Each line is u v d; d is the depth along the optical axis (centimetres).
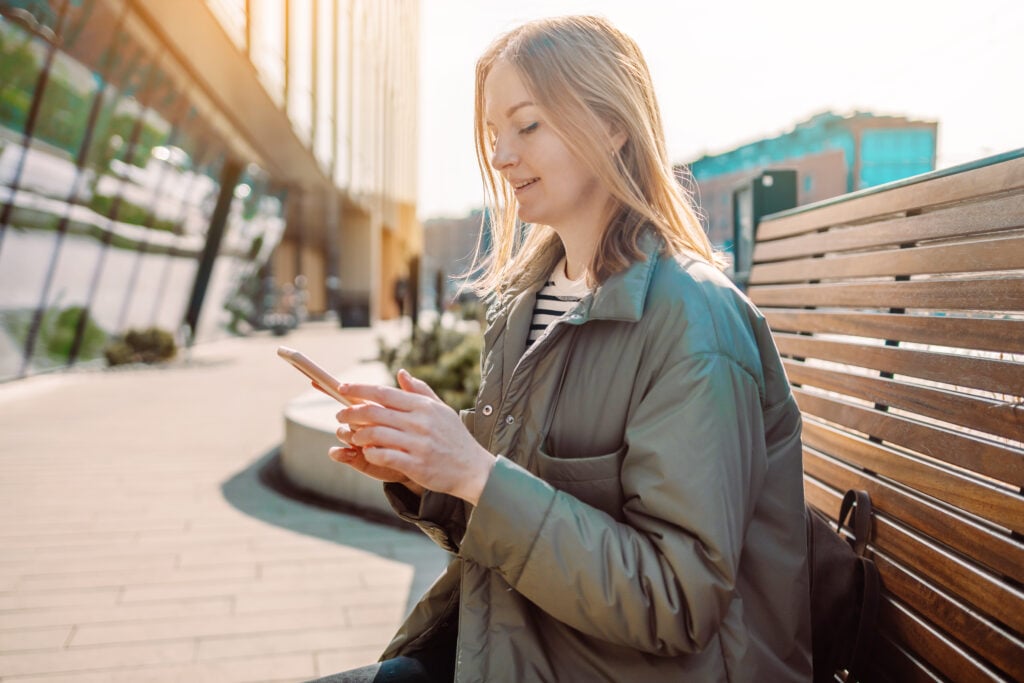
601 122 94
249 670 258
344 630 291
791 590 92
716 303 87
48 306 1043
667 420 82
